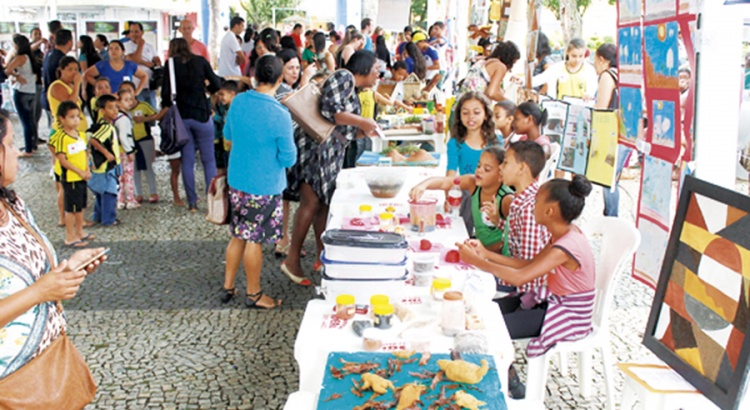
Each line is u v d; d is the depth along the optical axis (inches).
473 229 149.9
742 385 73.1
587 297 108.7
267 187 159.3
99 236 229.6
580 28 228.8
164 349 147.5
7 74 360.8
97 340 151.6
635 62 126.7
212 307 170.9
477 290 94.7
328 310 92.8
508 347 83.0
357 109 177.3
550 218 106.4
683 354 84.3
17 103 366.3
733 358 75.2
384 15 630.5
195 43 351.3
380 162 181.3
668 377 83.9
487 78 247.3
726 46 98.1
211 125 258.1
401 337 83.4
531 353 110.0
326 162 179.3
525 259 113.5
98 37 453.7
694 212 85.7
